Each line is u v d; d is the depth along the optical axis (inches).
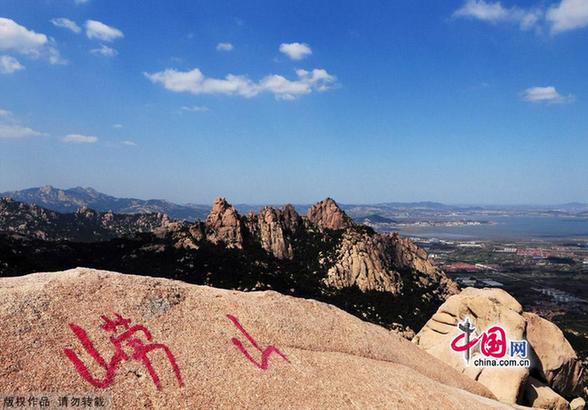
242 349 772.6
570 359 1470.2
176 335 745.6
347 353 917.8
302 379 747.4
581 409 1441.9
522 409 1039.0
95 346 666.8
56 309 712.4
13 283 772.6
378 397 766.5
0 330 639.8
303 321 947.3
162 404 605.6
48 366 609.3
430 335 1601.9
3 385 567.2
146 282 850.1
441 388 894.4
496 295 1556.3
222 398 646.5
